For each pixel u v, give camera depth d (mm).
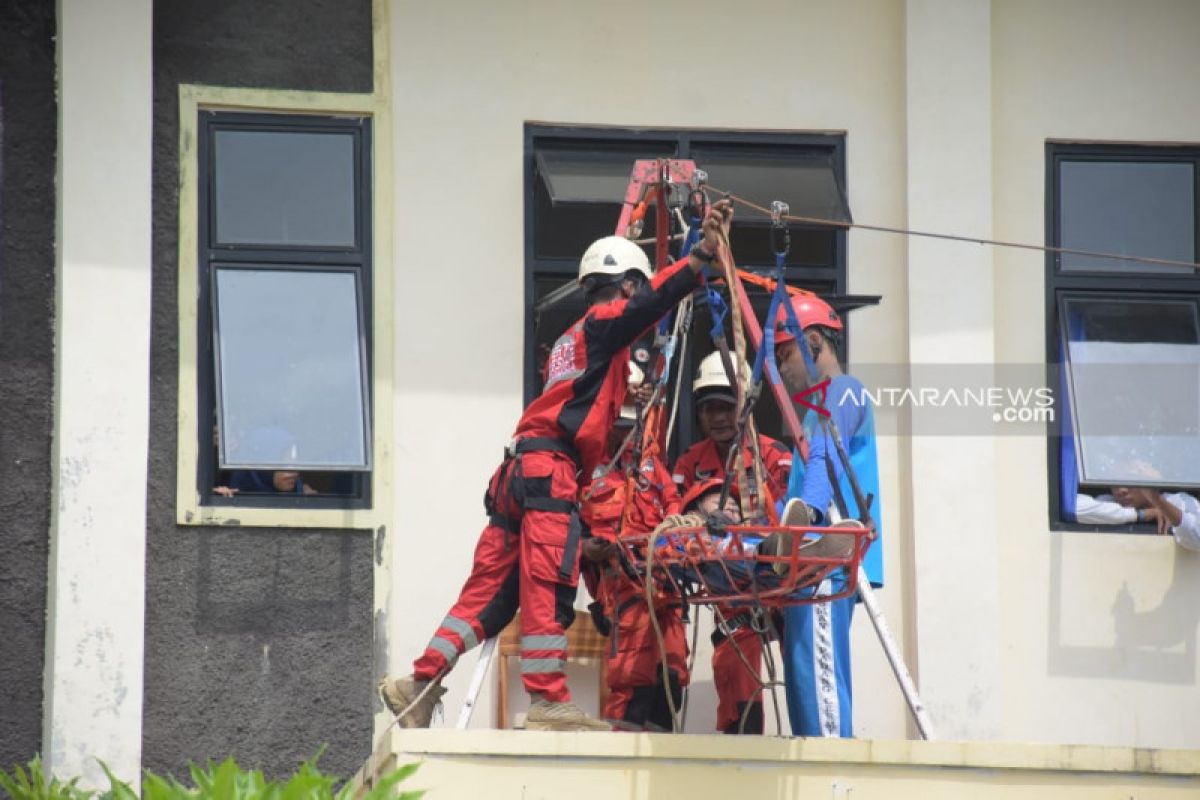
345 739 27422
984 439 28812
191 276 28203
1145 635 28703
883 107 29953
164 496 27641
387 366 28328
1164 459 29109
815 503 23578
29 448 27500
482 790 22453
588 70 29547
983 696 28078
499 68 29359
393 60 29141
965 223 29453
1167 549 28938
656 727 25562
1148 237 30062
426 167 28938
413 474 28156
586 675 27719
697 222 24688
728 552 22438
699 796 22656
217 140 28719
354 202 28797
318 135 28922
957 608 28297
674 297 23219
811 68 29953
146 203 27891
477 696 24922
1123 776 23094
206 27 28875
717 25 29922
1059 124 30094
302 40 29047
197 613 27438
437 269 28719
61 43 28078
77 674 26734
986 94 29719
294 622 27609
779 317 24984
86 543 27000
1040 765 23031
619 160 29484
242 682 27375
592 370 23516
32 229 27938
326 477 28125
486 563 24047
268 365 28125
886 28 30141
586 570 25438
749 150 29797
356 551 27891
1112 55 30312
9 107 28109
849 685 24062
